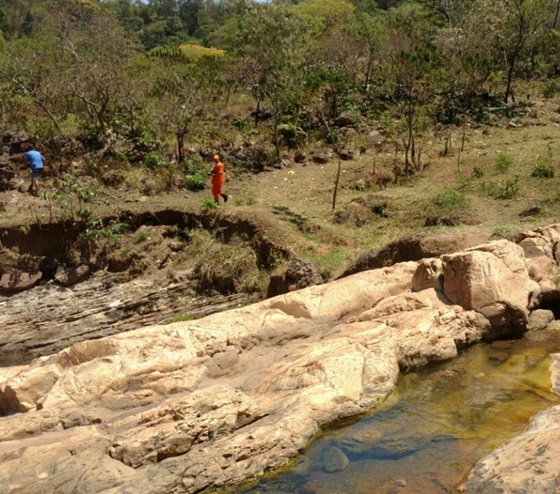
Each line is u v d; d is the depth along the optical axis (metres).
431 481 6.79
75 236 19.38
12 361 14.75
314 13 45.56
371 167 22.14
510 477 6.18
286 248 17.25
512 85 31.25
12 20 61.97
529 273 11.50
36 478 6.79
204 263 18.14
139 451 7.15
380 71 29.39
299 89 24.88
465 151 23.05
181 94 25.30
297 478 7.11
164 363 8.69
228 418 7.70
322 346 9.38
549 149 21.00
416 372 9.57
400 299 10.59
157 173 21.88
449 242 13.88
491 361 9.76
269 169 23.08
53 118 23.81
